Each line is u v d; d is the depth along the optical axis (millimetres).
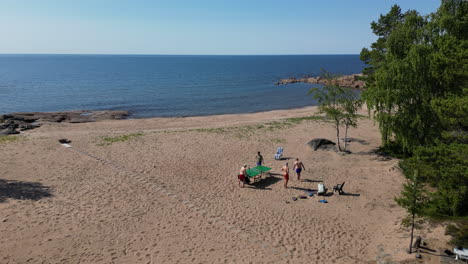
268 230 13211
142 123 40656
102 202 15500
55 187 17109
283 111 51812
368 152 24625
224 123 39406
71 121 42156
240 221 13969
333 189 17328
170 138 28891
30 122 40438
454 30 18344
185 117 47250
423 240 11680
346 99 24031
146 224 13562
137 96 70062
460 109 12438
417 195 10555
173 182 18422
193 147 25984
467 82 16062
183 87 88062
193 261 11008
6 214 13867
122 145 26125
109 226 13289
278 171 20734
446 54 17109
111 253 11406
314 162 22594
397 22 26922
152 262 10906
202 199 16219
